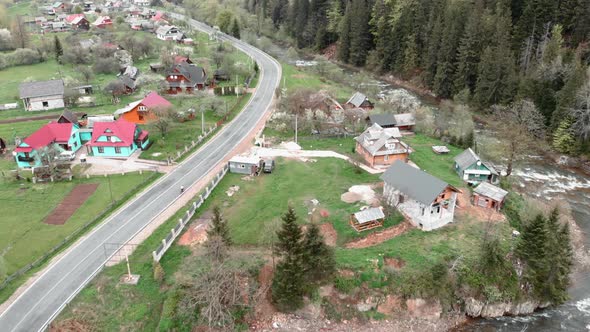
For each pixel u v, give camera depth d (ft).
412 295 191.72
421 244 212.23
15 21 628.28
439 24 470.39
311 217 225.15
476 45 432.25
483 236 218.18
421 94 488.44
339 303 190.60
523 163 327.06
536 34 422.82
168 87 418.51
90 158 293.64
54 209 236.22
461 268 199.62
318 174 269.23
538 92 364.17
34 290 179.22
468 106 415.23
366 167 277.85
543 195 282.15
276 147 308.60
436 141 330.75
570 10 416.46
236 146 310.45
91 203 241.35
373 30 578.66
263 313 186.39
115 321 171.22
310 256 184.44
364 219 215.92
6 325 163.32
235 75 469.57
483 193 241.96
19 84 424.87
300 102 367.86
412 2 529.45
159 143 310.45
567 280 204.74
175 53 544.21
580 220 258.37
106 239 209.67
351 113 353.92
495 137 350.23
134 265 193.67
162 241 203.51
